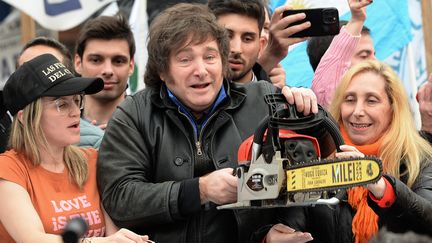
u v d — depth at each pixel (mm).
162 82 3957
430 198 4012
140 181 3789
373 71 4367
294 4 5953
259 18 4941
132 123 3891
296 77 5812
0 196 3791
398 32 5949
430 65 6293
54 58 3984
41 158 3885
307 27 4930
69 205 3863
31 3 6273
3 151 4809
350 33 5035
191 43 3807
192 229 3775
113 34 5254
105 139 3916
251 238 3777
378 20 5969
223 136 3877
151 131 3869
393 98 4312
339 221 4055
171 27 3840
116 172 3826
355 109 4328
